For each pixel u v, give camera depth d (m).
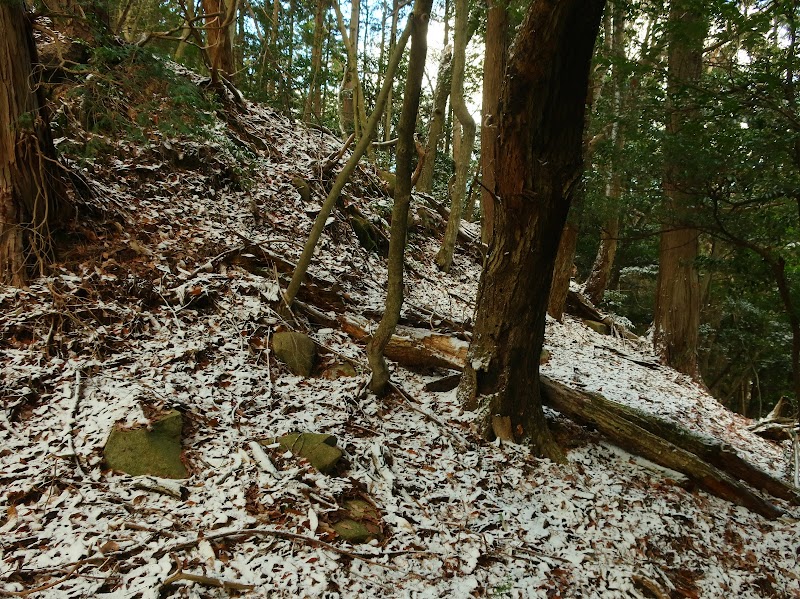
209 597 2.51
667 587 3.44
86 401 3.64
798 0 4.05
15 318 4.05
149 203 5.84
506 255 4.41
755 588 3.70
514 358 4.54
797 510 4.65
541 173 4.02
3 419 3.33
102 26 4.67
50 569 2.49
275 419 3.98
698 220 5.23
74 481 3.04
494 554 3.30
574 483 4.23
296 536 2.92
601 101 6.17
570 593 3.14
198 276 5.23
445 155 16.45
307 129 9.95
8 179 4.38
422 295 7.51
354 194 8.71
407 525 3.31
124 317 4.49
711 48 4.71
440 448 4.25
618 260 16.19
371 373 4.81
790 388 14.20
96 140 4.82
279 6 13.05
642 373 8.36
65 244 4.84
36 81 4.56
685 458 4.59
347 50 6.95
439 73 11.48
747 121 4.63
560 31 3.54
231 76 9.22
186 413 3.76
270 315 5.15
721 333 14.22
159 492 3.10
